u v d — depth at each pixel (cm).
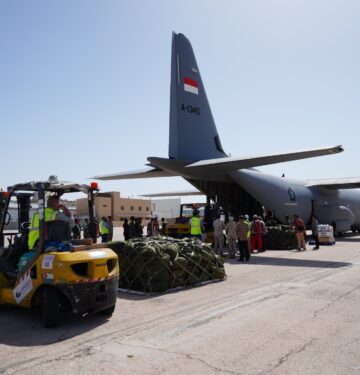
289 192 2036
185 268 851
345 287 816
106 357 445
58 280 550
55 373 402
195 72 1764
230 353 448
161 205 5109
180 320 593
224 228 1476
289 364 413
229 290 812
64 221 631
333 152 1230
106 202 5894
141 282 808
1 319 622
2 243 696
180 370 403
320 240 1891
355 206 2606
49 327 570
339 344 471
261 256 1448
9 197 681
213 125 1831
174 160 1560
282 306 661
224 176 1866
